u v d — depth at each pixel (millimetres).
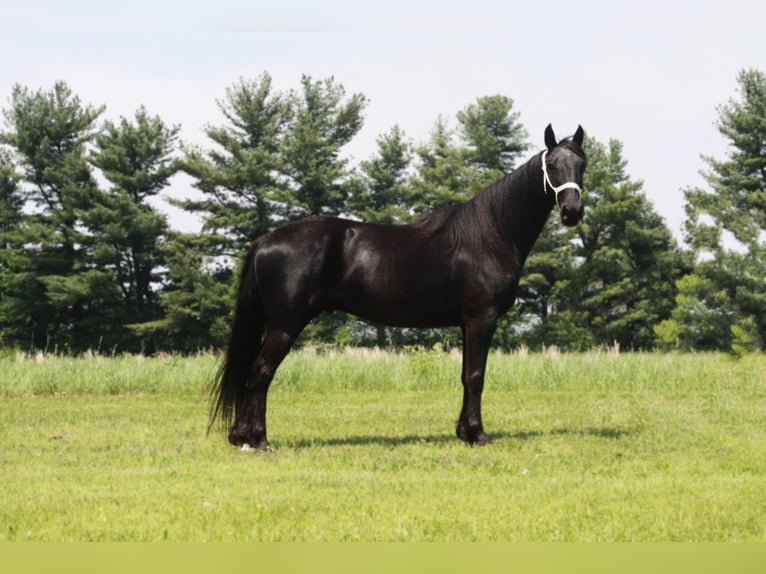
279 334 9078
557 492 7129
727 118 43438
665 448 9367
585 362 18922
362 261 9148
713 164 43125
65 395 17125
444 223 9391
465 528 6070
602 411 13109
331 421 12141
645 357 20750
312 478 7676
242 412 9258
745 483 7473
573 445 9531
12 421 12180
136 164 49781
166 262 47844
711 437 10117
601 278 47062
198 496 7008
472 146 53219
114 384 17656
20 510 6500
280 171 48500
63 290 46531
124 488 7324
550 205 9391
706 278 41500
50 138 50312
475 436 9461
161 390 17781
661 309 45969
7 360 19812
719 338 41000
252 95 49406
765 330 40188
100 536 5895
